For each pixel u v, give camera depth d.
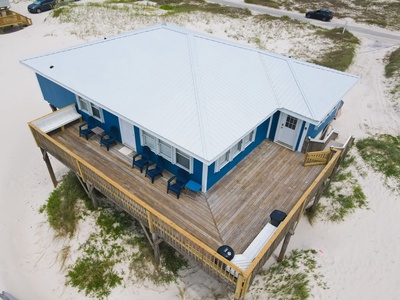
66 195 14.21
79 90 12.52
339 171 16.08
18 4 40.72
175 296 11.07
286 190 11.69
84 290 11.25
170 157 11.87
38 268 11.95
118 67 13.45
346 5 46.91
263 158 13.24
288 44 31.70
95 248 12.43
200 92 11.45
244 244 9.62
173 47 14.11
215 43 14.70
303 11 43.00
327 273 11.09
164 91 11.81
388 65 26.91
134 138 12.88
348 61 27.17
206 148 9.48
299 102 12.59
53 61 14.44
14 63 25.80
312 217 13.73
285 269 11.52
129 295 11.12
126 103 11.62
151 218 10.06
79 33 30.53
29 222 13.66
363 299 10.22
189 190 11.16
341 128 19.38
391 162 16.05
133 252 12.33
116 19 33.88
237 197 11.29
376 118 20.45
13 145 18.02
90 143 13.88
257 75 13.50
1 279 11.38
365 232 12.85
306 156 12.64
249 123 10.98
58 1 40.19
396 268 11.33
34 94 22.34
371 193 14.55
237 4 44.81
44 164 16.83
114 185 10.69
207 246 8.72
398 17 41.47
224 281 8.97
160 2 42.66
